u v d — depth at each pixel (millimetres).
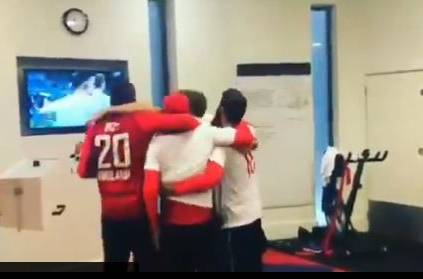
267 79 6785
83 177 3027
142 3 6039
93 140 2963
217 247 2988
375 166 7062
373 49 7031
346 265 5570
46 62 5469
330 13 7195
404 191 6668
